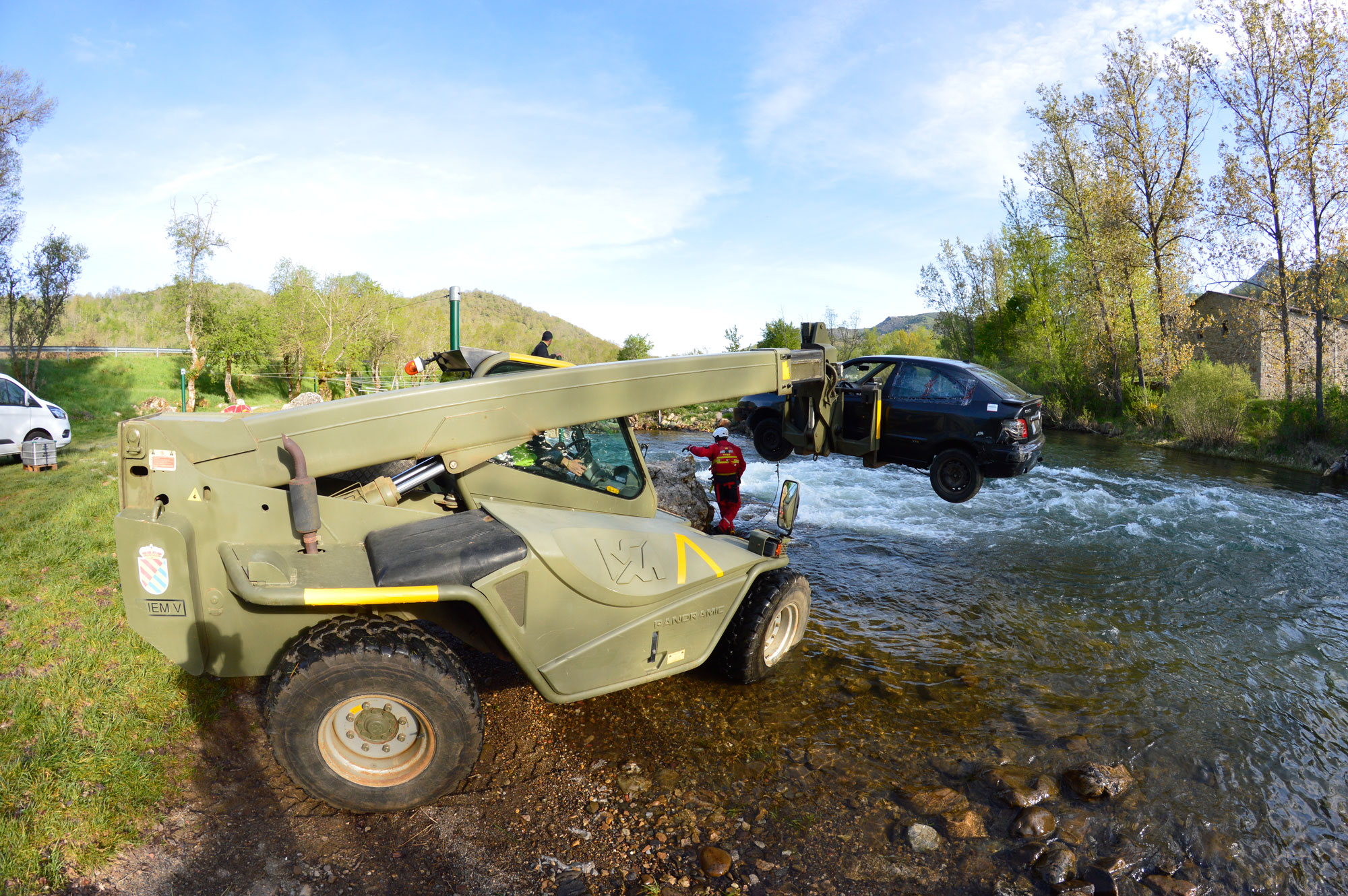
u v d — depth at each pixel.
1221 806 3.83
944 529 9.98
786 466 15.10
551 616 3.61
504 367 4.49
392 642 3.12
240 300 35.78
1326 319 21.20
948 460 8.39
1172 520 10.66
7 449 11.91
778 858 3.26
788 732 4.37
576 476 4.46
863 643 5.90
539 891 2.94
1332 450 17.75
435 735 3.22
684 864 3.18
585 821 3.42
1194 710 4.89
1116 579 7.84
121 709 3.81
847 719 4.57
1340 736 4.61
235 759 3.59
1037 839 3.47
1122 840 3.52
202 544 3.19
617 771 3.87
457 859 3.07
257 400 38.06
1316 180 19.95
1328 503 12.53
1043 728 4.57
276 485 3.43
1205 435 20.70
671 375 4.66
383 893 2.83
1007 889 3.13
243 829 3.11
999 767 4.07
